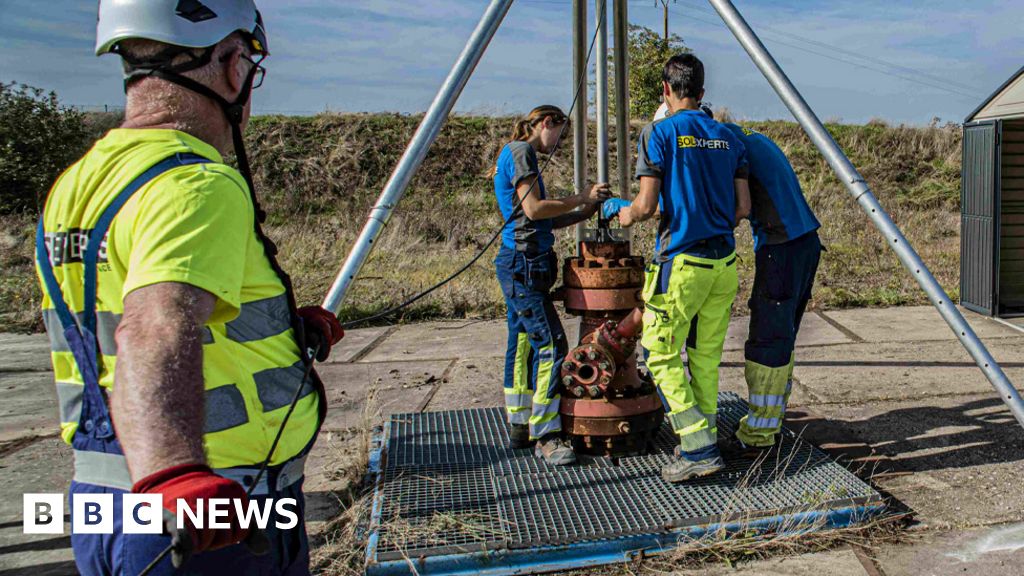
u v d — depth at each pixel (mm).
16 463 4496
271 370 1541
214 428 1435
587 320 3893
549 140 3844
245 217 1404
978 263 7727
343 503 3707
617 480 3654
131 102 1491
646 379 4090
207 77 1504
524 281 3799
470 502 3461
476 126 19141
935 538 3172
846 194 16031
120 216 1335
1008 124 7910
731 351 6441
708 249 3426
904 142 18281
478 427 4559
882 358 6020
